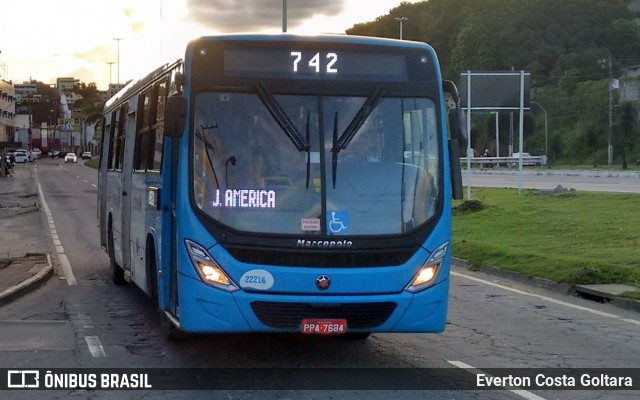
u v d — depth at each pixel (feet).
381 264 24.95
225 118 25.43
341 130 25.50
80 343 30.42
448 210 26.20
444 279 25.90
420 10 389.60
